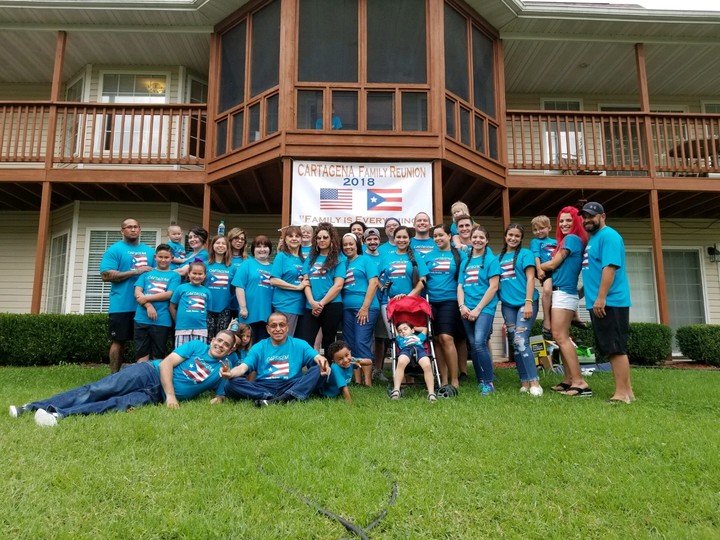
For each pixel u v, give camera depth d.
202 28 8.80
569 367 4.73
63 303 9.78
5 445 2.89
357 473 2.55
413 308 4.83
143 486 2.37
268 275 5.33
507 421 3.53
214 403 4.17
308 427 3.32
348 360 4.50
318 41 7.61
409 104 7.62
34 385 5.27
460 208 6.11
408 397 4.54
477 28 8.57
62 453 2.78
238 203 9.88
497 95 8.81
